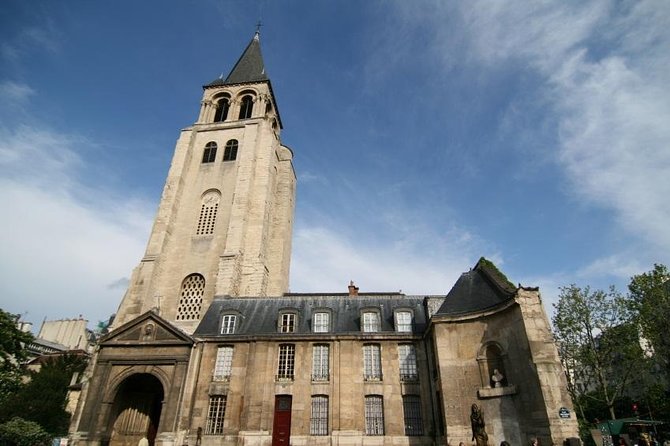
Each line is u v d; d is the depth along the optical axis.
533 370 18.84
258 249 40.47
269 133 48.72
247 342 27.02
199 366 26.66
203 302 37.56
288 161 53.59
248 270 39.34
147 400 28.03
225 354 27.09
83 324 84.38
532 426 18.52
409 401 24.98
